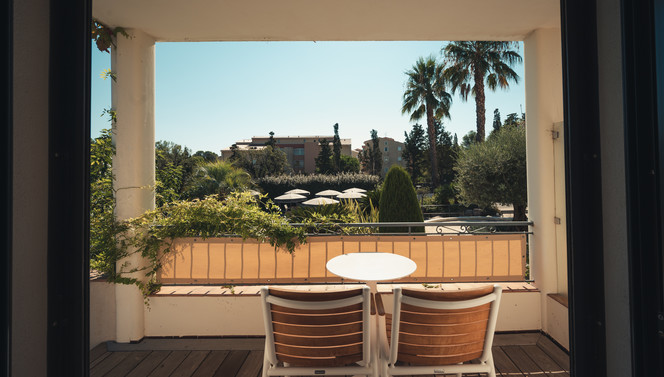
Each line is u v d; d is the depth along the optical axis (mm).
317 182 21719
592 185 1003
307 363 1625
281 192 21609
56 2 974
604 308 985
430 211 16969
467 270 2996
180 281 2979
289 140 46375
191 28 2961
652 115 830
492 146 9109
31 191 934
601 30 990
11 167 832
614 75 947
